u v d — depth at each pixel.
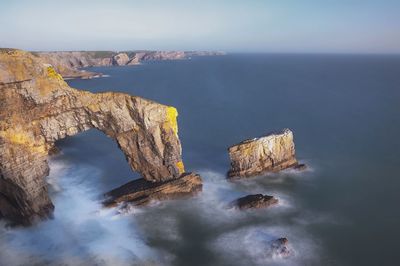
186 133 83.38
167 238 41.25
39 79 42.09
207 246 39.91
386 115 101.81
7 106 39.19
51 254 37.00
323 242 41.09
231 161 56.84
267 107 113.62
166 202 49.03
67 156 67.31
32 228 41.09
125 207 46.62
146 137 49.00
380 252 39.53
